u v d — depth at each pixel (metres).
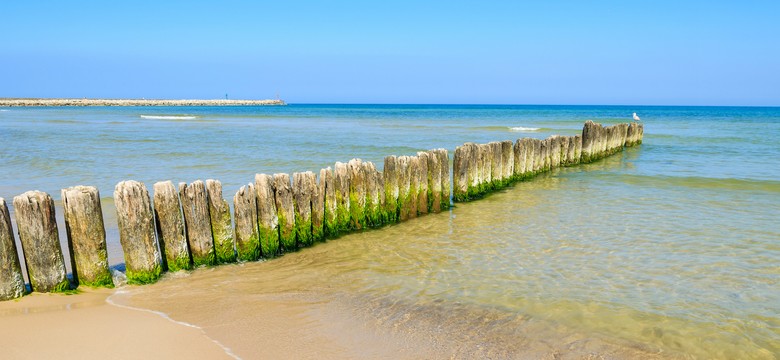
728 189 14.29
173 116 64.62
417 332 5.63
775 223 10.42
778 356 5.30
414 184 10.43
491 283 7.15
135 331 5.36
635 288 7.00
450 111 104.44
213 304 6.18
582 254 8.45
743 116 75.81
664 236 9.48
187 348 5.06
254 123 49.44
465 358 5.10
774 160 20.81
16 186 14.23
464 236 9.44
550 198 12.93
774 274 7.51
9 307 5.70
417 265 7.86
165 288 6.57
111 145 24.92
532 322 5.95
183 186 7.02
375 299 6.53
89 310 5.81
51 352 4.83
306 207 8.40
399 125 46.47
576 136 18.56
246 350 5.09
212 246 7.32
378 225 9.74
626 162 20.16
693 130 39.50
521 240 9.23
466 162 12.05
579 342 5.50
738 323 5.99
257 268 7.50
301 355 5.04
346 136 32.06
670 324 5.95
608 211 11.55
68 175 16.03
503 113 88.75
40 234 5.94
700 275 7.48
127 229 6.50
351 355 5.09
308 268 7.60
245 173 16.55
